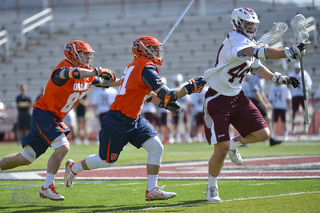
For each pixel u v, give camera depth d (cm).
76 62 1462
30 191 1630
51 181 1404
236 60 1374
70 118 5034
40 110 1452
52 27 8056
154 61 1391
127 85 1359
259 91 3591
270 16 7200
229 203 1295
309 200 1265
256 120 1458
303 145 3688
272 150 3281
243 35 1387
